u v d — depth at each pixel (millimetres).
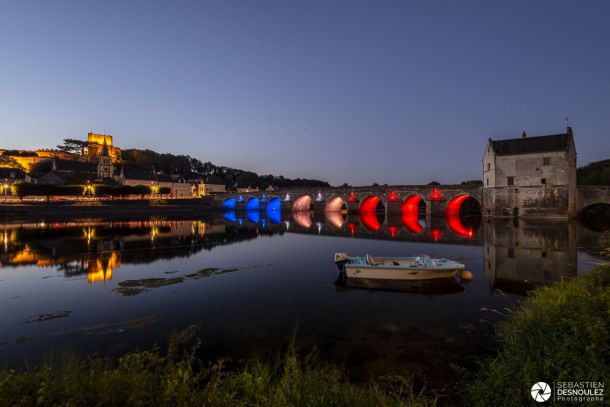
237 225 55969
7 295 16141
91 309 14086
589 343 5320
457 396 7238
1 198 77375
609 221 45312
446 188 63188
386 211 71750
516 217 51406
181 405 4312
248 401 4742
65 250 29422
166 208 87688
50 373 5086
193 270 21625
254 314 13211
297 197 90125
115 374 4879
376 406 4957
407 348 9812
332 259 25500
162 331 11664
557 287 10492
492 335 10633
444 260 19156
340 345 10148
